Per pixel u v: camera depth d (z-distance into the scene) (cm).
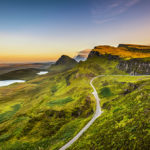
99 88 12106
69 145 4109
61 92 15050
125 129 2667
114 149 2194
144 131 2131
